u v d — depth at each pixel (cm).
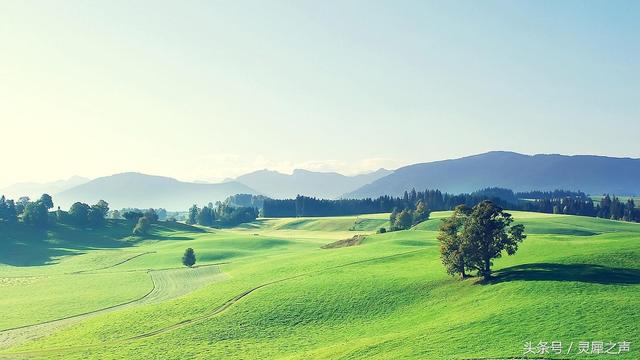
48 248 19862
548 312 5853
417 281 8919
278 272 11450
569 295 6438
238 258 16412
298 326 7575
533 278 7412
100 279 13088
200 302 9162
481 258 7975
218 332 7488
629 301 5878
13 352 7075
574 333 5112
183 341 7169
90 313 9388
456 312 6900
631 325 5125
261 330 7506
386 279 9350
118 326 8031
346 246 16500
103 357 6675
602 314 5528
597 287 6625
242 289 9881
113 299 10525
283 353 6469
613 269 7431
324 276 10181
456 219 8256
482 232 7900
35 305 10075
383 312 7744
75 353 6888
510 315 5997
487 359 4816
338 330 7231
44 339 7644
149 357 6606
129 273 13988
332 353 5953
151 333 7625
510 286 7262
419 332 6100
